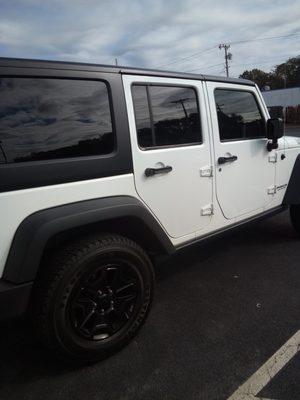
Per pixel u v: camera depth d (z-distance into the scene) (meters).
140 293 2.78
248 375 2.51
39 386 2.49
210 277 3.96
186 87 3.28
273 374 2.50
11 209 2.23
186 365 2.62
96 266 2.50
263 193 4.17
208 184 3.45
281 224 5.54
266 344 2.81
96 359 2.65
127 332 2.75
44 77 2.40
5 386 2.51
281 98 48.34
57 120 2.45
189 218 3.32
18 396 2.42
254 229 5.36
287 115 43.34
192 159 3.27
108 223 2.71
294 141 4.68
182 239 3.31
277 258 4.38
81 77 2.56
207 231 3.54
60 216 2.36
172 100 3.15
